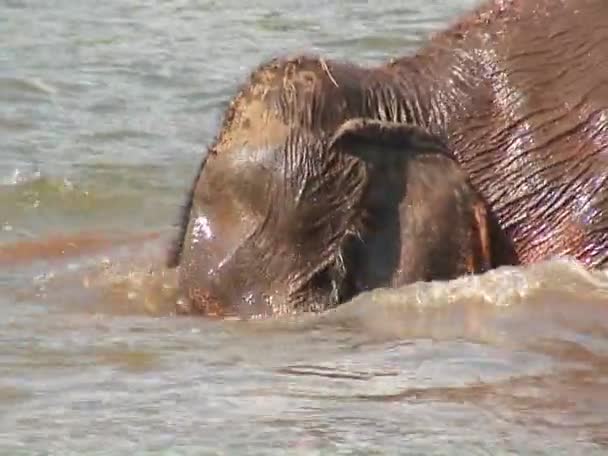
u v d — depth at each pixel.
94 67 26.09
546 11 15.26
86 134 22.45
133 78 25.45
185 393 12.14
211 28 29.02
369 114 14.85
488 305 14.02
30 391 12.28
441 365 12.70
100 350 13.36
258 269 14.51
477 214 14.54
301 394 12.06
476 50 15.27
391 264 14.42
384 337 13.54
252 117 14.72
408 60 15.46
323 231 14.44
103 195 19.72
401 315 14.00
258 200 14.55
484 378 12.37
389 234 14.48
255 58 26.75
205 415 11.62
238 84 24.98
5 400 12.06
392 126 14.64
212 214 14.77
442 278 14.44
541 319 13.69
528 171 14.88
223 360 13.04
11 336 13.84
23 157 21.22
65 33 28.56
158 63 26.38
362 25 28.59
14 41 27.86
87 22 29.47
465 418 11.49
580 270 14.45
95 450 10.98
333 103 14.70
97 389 12.30
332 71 14.89
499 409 11.67
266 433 11.23
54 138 22.22
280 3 30.88
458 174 14.62
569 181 14.80
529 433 11.19
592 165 14.77
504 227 14.84
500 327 13.59
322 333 13.75
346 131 14.52
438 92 15.16
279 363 12.92
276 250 14.48
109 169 20.66
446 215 14.48
